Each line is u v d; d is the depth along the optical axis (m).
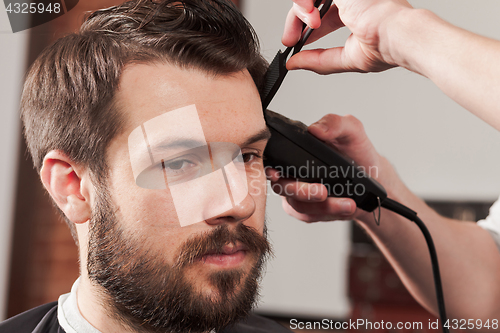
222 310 0.46
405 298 1.42
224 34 0.51
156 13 0.52
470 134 1.59
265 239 0.52
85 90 0.50
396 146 1.64
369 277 1.47
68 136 0.51
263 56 0.59
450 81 0.40
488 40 0.39
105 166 0.48
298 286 1.67
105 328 0.51
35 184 1.39
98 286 0.50
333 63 0.54
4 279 1.39
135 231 0.46
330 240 1.66
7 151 1.35
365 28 0.46
